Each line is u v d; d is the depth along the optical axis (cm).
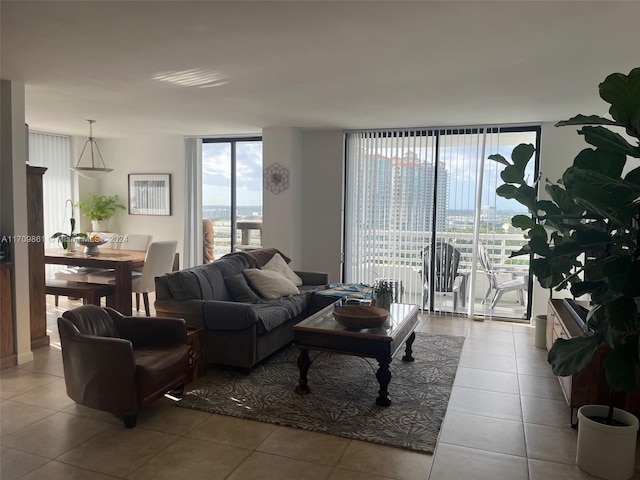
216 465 267
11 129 409
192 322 412
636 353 225
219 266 480
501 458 280
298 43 306
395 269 655
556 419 332
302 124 622
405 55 328
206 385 380
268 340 429
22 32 291
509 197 290
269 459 274
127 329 359
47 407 338
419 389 379
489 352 478
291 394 364
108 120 615
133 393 304
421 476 260
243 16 263
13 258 418
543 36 289
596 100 457
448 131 622
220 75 384
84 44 312
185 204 771
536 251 268
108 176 817
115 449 283
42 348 470
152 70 372
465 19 264
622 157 236
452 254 628
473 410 344
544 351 484
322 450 285
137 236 722
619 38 291
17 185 417
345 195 678
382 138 653
